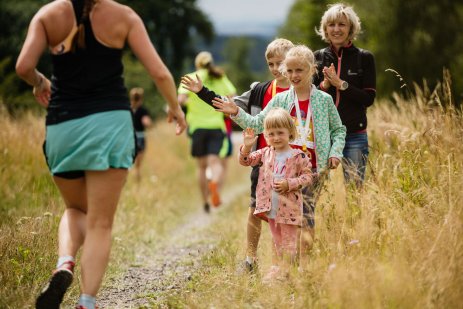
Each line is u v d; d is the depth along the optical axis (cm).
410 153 720
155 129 2470
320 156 655
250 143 645
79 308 498
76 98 502
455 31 3077
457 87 2289
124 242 931
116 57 511
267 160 650
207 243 976
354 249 571
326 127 659
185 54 6819
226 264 684
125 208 1157
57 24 495
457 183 611
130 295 666
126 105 514
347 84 713
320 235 638
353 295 497
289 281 577
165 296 644
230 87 1365
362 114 755
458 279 507
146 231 1079
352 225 616
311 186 647
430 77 2972
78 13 495
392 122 862
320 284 543
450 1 3084
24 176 1098
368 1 3150
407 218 612
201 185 1422
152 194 1373
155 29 6550
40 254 707
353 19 746
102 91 504
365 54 753
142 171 1780
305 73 647
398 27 3091
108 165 499
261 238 804
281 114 635
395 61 3033
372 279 509
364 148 757
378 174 698
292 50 654
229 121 1438
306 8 4712
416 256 536
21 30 3681
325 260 566
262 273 639
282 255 620
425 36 3066
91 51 500
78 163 501
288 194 631
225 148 1399
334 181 777
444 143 706
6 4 3684
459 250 530
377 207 625
